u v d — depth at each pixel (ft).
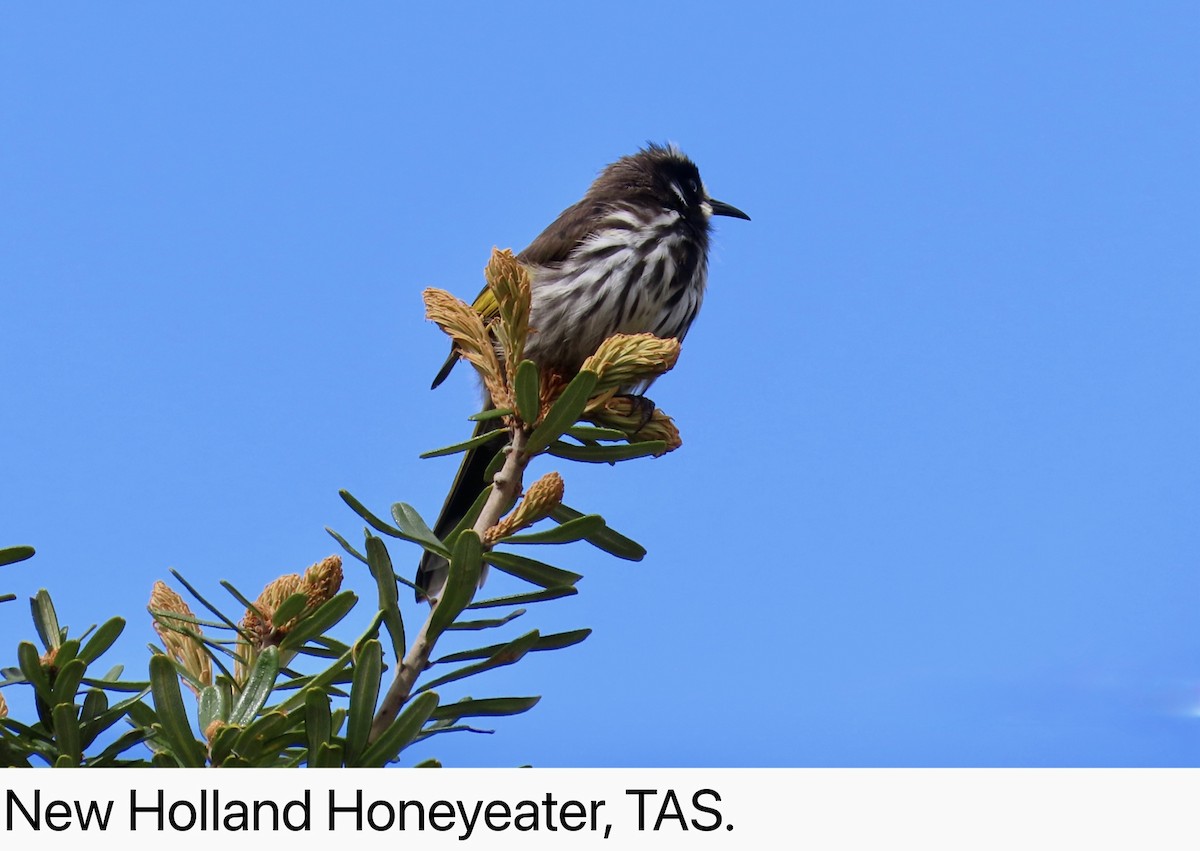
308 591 17.39
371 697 14.57
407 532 15.78
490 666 16.21
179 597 17.88
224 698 16.03
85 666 14.74
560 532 16.53
